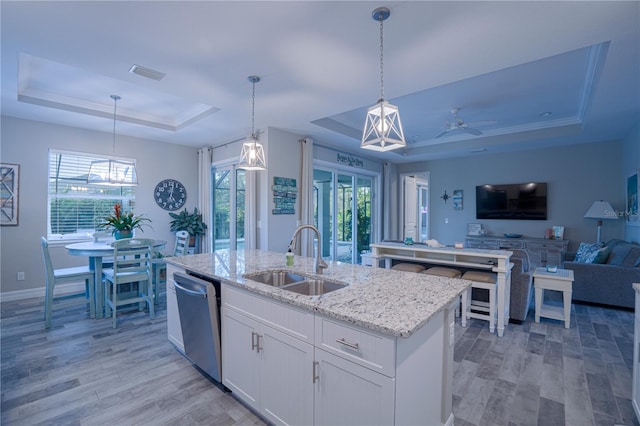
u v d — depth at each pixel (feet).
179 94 11.25
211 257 9.94
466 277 11.19
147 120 15.80
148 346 9.69
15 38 7.55
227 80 10.05
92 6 6.39
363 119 17.10
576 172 18.76
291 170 16.75
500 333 10.48
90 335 10.50
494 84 12.14
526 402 6.93
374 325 4.20
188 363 8.64
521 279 11.51
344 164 20.70
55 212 15.47
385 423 4.23
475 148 19.95
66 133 15.55
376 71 9.36
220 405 6.82
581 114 15.29
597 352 9.33
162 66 9.09
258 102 12.08
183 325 8.09
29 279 14.61
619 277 13.16
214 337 7.16
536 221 20.07
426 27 7.14
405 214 26.71
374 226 24.11
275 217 15.88
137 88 12.52
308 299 5.30
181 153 19.75
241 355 6.59
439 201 23.91
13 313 12.53
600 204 17.04
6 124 13.99
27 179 14.53
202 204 19.71
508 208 20.89
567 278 11.27
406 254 13.12
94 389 7.40
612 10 6.45
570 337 10.46
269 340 5.89
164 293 15.05
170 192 19.17
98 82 11.96
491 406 6.80
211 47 8.06
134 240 11.66
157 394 7.22
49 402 6.90
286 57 8.58
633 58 8.36
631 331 10.95
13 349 9.45
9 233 14.12
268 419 5.97
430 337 5.15
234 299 6.78
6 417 6.40
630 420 6.32
